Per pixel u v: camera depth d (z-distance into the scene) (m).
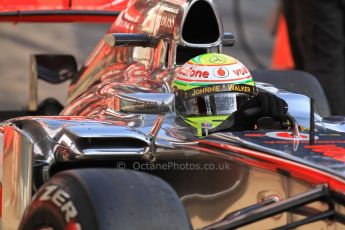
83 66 21.75
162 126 15.72
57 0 23.45
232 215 13.66
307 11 27.41
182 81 16.36
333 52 27.39
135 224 12.29
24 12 23.19
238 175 14.77
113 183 12.68
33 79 23.58
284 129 15.82
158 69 17.84
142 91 16.80
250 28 40.78
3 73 35.06
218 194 15.08
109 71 19.67
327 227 13.70
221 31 17.70
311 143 14.84
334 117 17.19
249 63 37.62
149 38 18.38
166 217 12.50
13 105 32.03
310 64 27.70
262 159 14.26
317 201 13.65
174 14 17.64
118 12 23.72
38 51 37.50
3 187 15.20
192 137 15.79
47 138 15.28
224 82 16.19
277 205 13.24
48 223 12.88
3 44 38.19
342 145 14.82
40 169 15.02
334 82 27.48
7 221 15.05
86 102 18.05
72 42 38.75
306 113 16.44
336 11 27.20
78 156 14.70
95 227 12.19
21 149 14.59
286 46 34.69
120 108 16.05
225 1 42.69
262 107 15.59
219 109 16.14
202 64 16.36
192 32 17.66
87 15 23.62
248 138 15.08
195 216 15.35
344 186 13.20
